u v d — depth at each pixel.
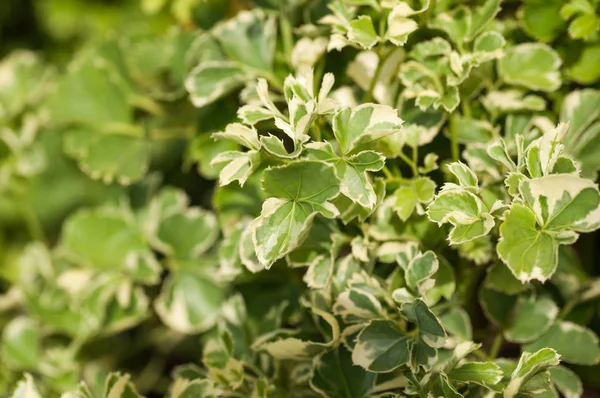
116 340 0.88
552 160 0.65
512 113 0.74
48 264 0.91
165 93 0.86
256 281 0.78
